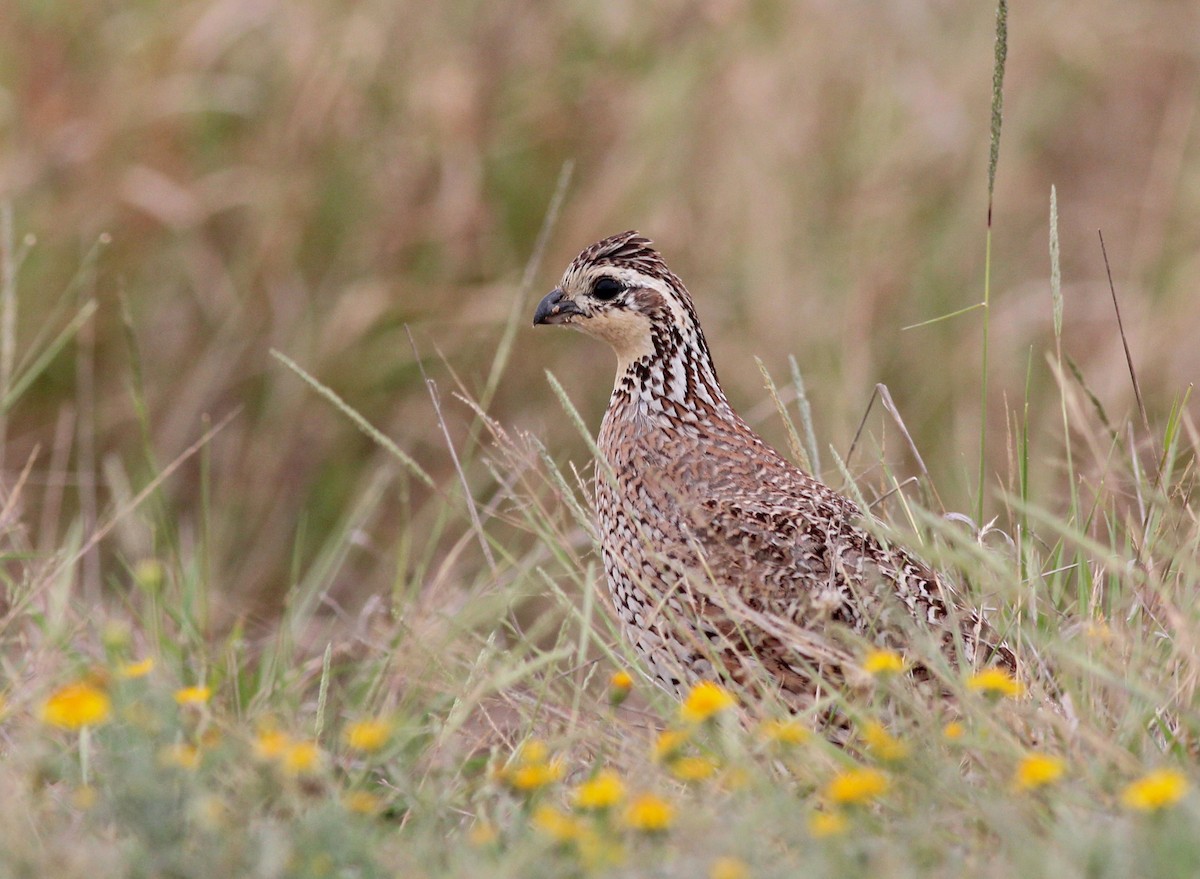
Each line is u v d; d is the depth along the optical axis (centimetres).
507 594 826
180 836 570
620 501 852
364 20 1439
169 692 650
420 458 1388
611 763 725
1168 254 1540
